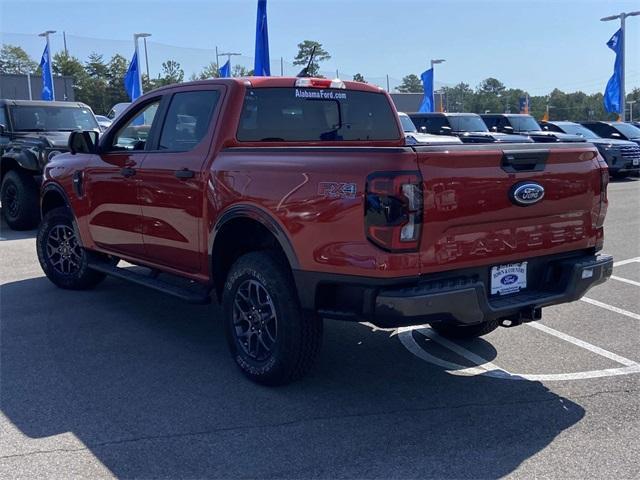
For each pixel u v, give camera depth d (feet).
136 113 19.62
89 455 11.87
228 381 15.24
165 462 11.63
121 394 14.48
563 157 14.19
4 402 14.06
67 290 23.27
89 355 16.89
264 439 12.45
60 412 13.60
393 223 12.04
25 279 24.88
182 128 17.51
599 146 63.00
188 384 15.05
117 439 12.45
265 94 16.93
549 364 16.46
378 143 19.47
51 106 40.60
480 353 17.24
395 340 18.21
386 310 12.27
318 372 15.83
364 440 12.42
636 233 34.91
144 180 18.07
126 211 19.10
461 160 12.56
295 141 17.49
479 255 13.10
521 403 14.11
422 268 12.41
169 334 18.62
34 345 17.62
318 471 11.33
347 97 18.79
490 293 13.65
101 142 20.20
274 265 14.25
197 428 12.88
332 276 12.90
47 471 11.35
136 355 16.92
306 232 13.21
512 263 13.87
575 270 14.32
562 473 11.27
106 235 20.34
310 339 14.12
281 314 13.97
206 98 17.03
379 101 19.63
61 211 22.75
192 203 16.43
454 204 12.51
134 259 19.42
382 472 11.30
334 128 18.44
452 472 11.30
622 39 89.35
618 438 12.51
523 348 17.63
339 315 13.07
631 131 70.90
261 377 14.70
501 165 13.15
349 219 12.50
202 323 19.67
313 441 12.38
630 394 14.57
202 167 16.10
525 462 11.63
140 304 21.58
